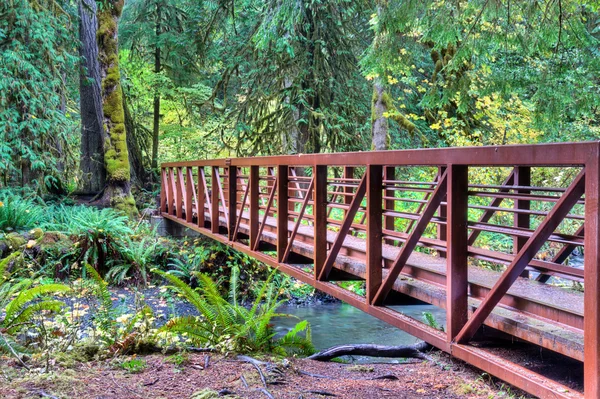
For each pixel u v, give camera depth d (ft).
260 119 46.44
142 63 62.80
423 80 41.83
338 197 31.17
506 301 10.61
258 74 45.37
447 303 10.45
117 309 16.94
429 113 40.04
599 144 7.18
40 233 32.60
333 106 44.65
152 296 30.68
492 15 25.17
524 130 32.19
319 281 16.33
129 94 62.44
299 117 45.93
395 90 45.29
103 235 32.89
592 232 7.34
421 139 41.29
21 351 12.00
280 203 19.56
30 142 42.50
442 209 17.17
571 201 7.98
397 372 14.05
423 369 14.39
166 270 34.32
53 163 44.68
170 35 58.44
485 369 9.45
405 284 12.89
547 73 27.45
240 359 12.48
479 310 9.66
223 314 14.08
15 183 44.14
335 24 43.04
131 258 33.12
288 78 45.34
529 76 28.71
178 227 41.37
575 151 7.61
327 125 42.98
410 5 26.86
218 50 59.93
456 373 13.69
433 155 10.74
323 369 13.55
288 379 11.42
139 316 14.57
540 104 27.76
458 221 10.26
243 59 47.80
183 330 13.52
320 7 42.19
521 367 9.00
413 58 35.32
